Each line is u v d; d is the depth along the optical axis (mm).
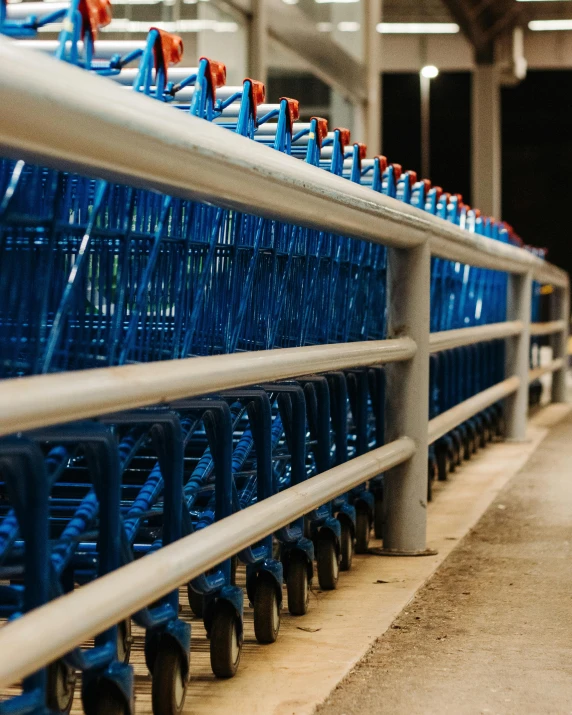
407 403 4781
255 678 3082
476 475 7598
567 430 10727
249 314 3852
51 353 2391
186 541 2479
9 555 2656
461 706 2818
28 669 1741
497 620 3742
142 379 2113
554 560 4766
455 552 4965
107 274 2914
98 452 2367
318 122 4191
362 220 3621
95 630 1978
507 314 9484
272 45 15328
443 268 7605
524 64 40000
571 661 3236
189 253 3395
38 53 1709
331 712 2775
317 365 3311
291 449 3908
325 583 4195
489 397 7496
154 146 2025
